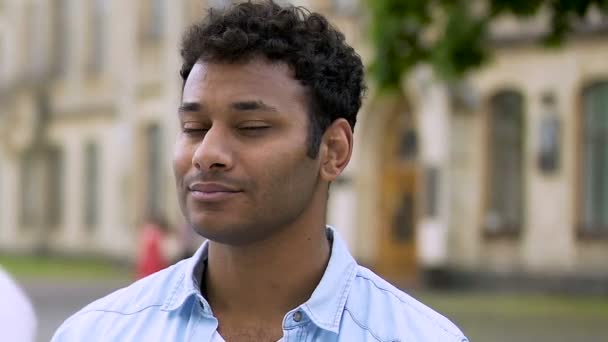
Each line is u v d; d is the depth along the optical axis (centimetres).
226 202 265
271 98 266
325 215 286
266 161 265
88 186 4409
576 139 2694
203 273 288
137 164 4103
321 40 274
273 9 275
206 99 267
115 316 288
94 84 4400
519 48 2792
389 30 1348
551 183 2725
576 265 2672
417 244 3086
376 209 3169
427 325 280
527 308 2309
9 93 4825
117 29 4266
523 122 2798
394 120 3138
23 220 4766
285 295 279
